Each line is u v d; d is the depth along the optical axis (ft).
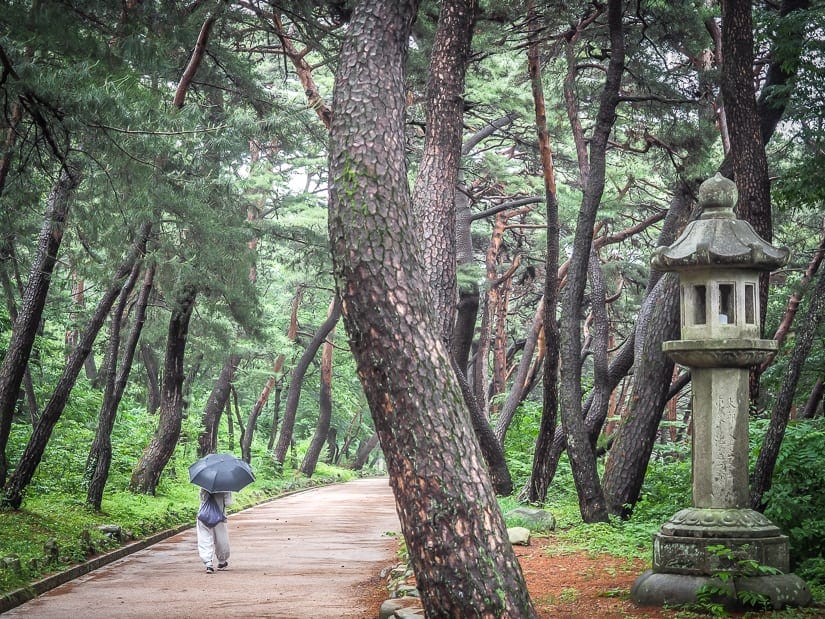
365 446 238.89
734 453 30.40
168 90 60.70
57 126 39.50
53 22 34.01
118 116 36.76
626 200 95.86
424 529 19.66
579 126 65.21
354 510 97.76
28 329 60.95
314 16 58.59
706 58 71.72
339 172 22.12
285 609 35.58
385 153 22.27
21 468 59.88
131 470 96.73
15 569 41.09
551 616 28.60
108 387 69.77
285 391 213.05
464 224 90.38
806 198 42.88
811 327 36.32
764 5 56.75
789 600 28.94
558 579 35.99
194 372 124.47
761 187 43.47
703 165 64.39
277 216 113.91
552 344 58.03
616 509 54.54
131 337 72.33
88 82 35.40
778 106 49.57
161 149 43.78
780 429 36.32
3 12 33.27
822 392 65.57
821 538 37.83
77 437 97.81
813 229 95.96
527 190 96.12
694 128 64.75
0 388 60.29
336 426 225.76
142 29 39.42
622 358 64.90
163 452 90.07
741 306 30.42
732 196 31.48
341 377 205.26
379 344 20.63
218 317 99.40
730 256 29.96
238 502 102.01
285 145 72.13
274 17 63.31
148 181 50.16
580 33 60.39
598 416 63.31
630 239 107.86
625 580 35.09
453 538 19.52
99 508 68.39
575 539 47.44
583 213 52.47
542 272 133.28
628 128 73.56
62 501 69.05
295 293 163.02
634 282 102.68
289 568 48.67
